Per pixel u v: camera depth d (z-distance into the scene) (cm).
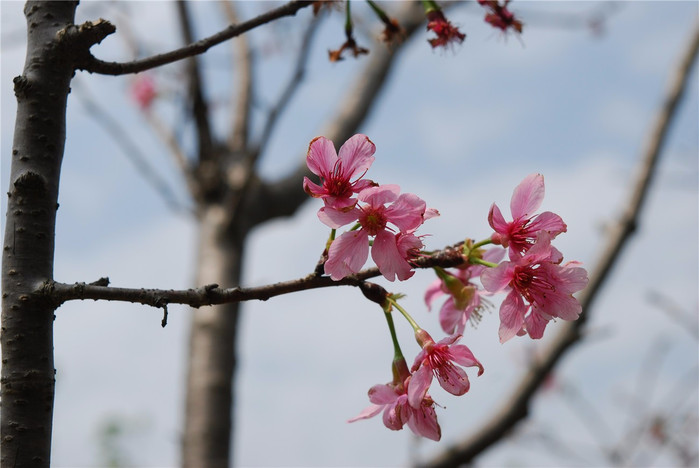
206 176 120
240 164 121
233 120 125
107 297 57
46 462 57
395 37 71
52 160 59
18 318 57
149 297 57
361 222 58
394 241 58
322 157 58
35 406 57
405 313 59
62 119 59
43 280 57
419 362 59
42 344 57
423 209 58
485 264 60
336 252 58
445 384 59
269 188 123
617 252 115
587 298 115
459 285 62
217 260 115
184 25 121
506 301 59
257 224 122
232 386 110
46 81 59
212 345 110
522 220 59
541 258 58
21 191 58
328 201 58
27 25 60
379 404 60
